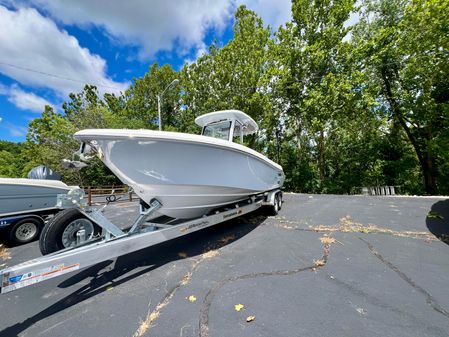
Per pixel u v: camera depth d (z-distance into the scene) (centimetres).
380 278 223
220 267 264
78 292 225
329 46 1303
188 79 1717
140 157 264
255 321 168
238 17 1551
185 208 342
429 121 1237
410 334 150
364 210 534
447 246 299
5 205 412
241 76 1337
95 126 1897
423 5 1053
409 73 1198
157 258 302
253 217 513
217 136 449
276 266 258
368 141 1605
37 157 2106
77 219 291
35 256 352
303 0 1316
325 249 303
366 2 1304
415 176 1555
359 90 1234
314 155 1891
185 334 158
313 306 183
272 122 1552
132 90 2542
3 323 182
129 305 198
